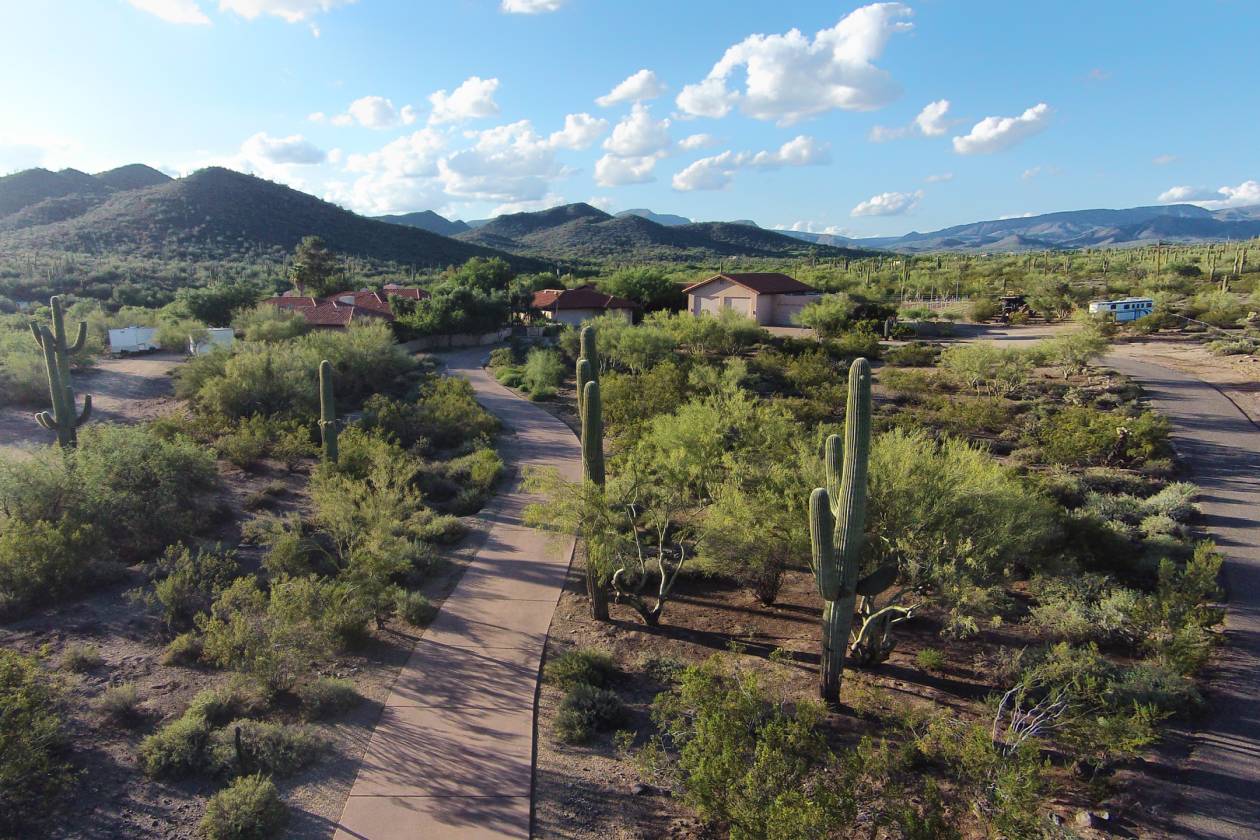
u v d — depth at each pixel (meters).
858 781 7.96
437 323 54.94
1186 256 106.19
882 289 78.88
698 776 7.55
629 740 9.53
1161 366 35.94
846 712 10.99
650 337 40.16
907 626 14.09
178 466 18.48
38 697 9.59
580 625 14.24
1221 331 44.78
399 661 12.80
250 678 11.17
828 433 17.80
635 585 16.14
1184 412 27.25
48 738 9.33
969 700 11.26
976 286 77.50
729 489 14.16
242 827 8.28
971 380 33.16
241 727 10.25
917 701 11.26
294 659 11.37
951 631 12.26
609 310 53.69
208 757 9.68
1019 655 11.66
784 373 36.84
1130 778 9.21
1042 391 31.97
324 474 20.70
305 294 76.06
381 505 17.98
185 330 45.94
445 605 15.01
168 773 9.44
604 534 13.50
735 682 10.34
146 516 16.81
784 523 13.24
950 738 8.09
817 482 13.23
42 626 13.02
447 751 10.27
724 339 43.06
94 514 16.27
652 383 30.58
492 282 79.69
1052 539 15.01
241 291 58.38
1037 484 18.67
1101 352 34.84
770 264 144.75
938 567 11.48
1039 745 8.40
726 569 14.67
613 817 9.07
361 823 8.80
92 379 35.69
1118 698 10.26
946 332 50.44
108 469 17.45
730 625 14.38
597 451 13.77
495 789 9.49
